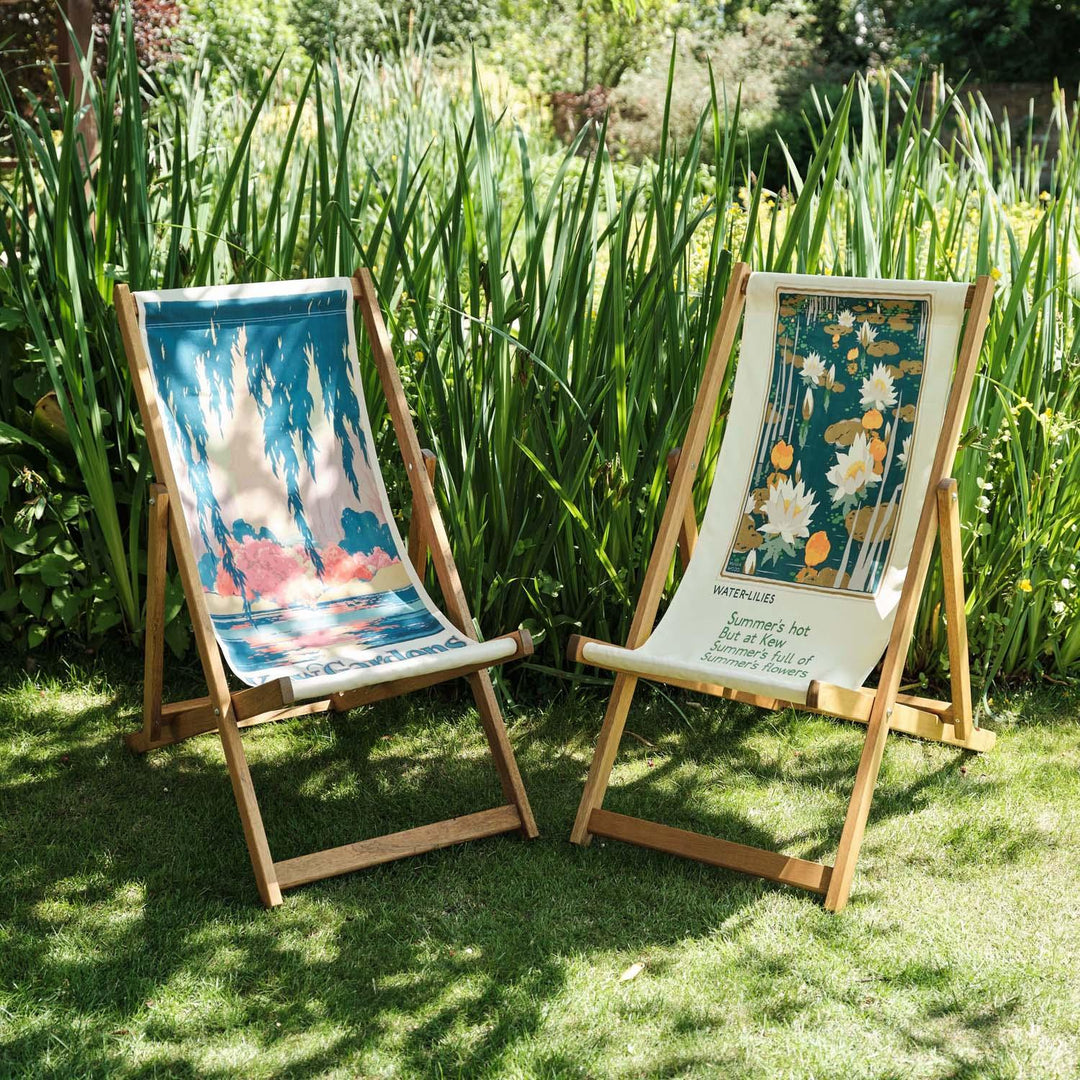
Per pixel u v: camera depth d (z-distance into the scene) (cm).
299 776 281
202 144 396
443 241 298
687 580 276
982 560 318
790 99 1145
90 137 488
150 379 250
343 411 285
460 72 789
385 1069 187
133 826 257
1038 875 244
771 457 275
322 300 279
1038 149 418
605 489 307
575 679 317
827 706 227
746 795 278
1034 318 299
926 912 231
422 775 284
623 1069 188
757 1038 195
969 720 286
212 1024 196
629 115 1080
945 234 336
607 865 248
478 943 220
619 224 300
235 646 253
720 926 227
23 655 327
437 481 310
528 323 298
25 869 239
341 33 1045
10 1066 184
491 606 316
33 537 311
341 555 279
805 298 269
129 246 301
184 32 812
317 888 237
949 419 250
